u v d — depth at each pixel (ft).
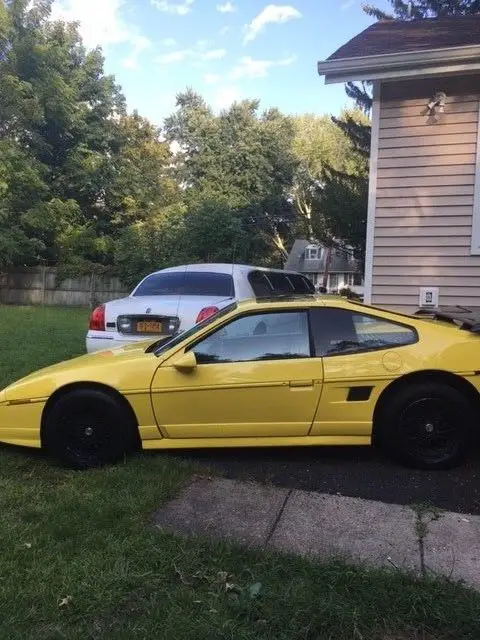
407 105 23.93
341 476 14.46
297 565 10.23
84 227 92.68
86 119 101.09
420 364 14.49
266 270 27.61
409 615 8.77
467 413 14.51
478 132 23.00
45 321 51.65
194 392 14.80
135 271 82.33
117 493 13.24
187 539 11.11
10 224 83.15
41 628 8.54
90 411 15.03
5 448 16.62
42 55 89.10
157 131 132.36
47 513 12.15
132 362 15.30
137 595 9.34
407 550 10.93
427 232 23.91
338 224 63.21
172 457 15.34
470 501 13.01
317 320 15.16
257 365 14.79
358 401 14.58
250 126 142.20
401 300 24.36
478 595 9.27
